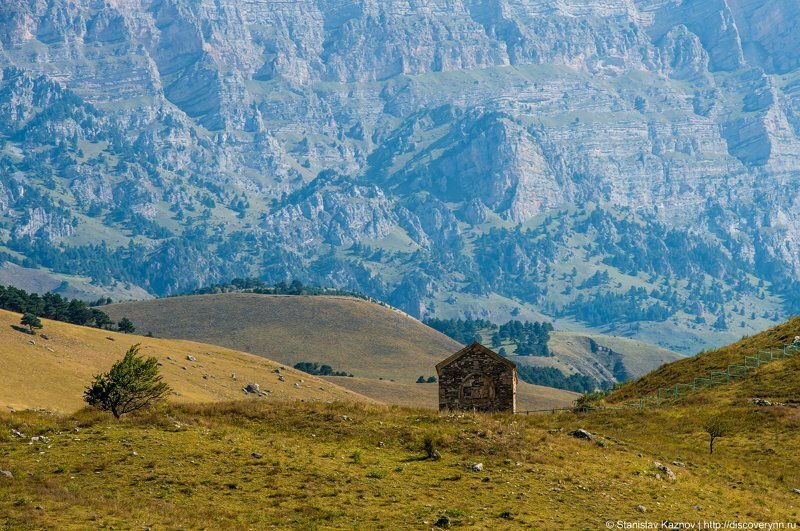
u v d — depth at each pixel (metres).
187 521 58.53
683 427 106.25
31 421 80.19
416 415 87.50
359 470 70.62
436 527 60.19
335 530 58.75
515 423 91.50
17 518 57.03
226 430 79.25
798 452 95.31
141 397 88.44
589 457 79.62
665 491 74.06
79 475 66.44
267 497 64.25
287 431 80.44
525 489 69.12
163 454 71.06
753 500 76.62
